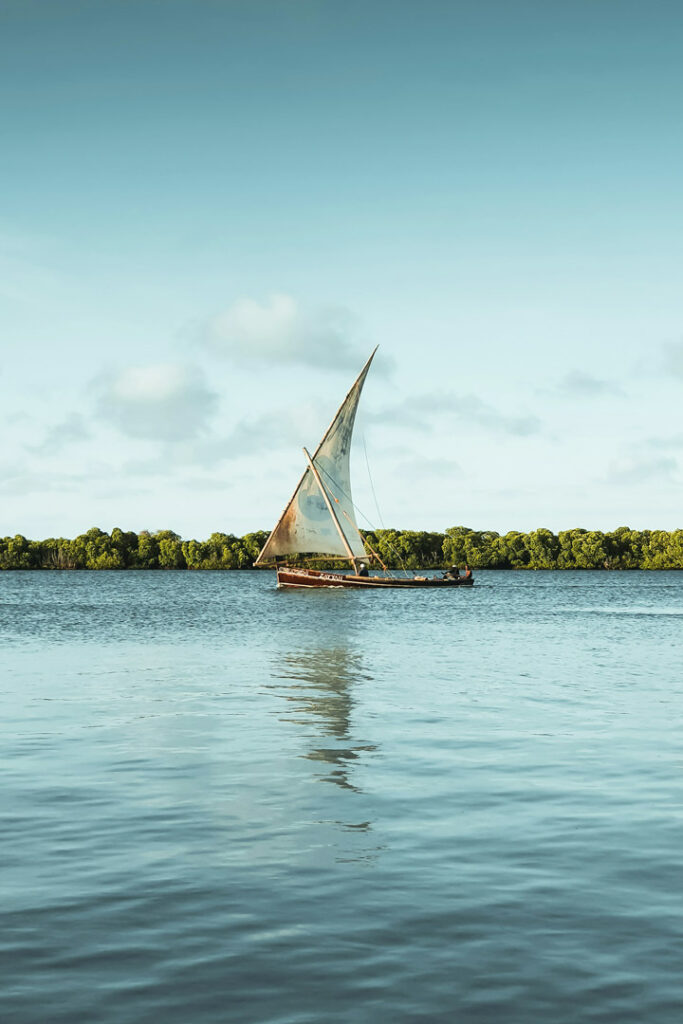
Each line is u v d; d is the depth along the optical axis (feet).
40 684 102.47
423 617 237.45
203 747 66.85
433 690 97.66
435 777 57.72
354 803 51.57
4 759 62.80
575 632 188.34
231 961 31.07
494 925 34.04
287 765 61.11
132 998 28.53
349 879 39.06
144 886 38.19
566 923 34.22
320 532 350.64
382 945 32.32
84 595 387.55
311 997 28.63
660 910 35.47
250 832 45.98
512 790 54.49
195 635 176.14
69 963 30.89
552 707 86.02
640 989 29.04
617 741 69.36
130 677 108.88
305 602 317.22
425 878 39.17
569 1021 27.20
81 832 45.93
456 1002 28.30
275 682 104.17
